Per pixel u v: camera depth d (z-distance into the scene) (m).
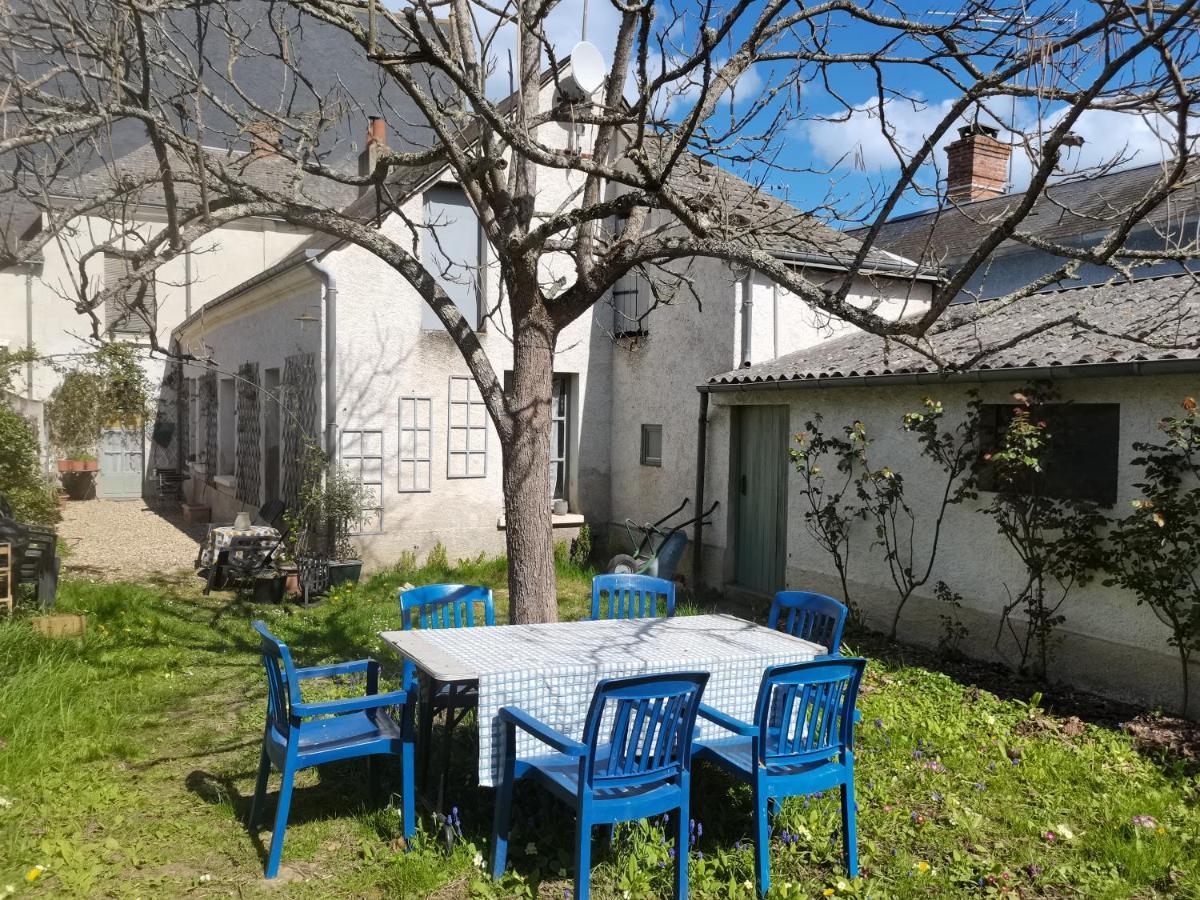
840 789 4.34
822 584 9.29
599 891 3.81
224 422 16.58
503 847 3.84
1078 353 6.79
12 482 12.30
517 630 5.03
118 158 18.88
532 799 4.60
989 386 7.59
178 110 5.34
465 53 5.74
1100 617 6.74
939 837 4.40
